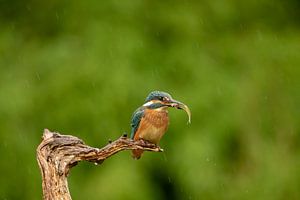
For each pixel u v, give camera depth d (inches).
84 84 544.1
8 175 552.4
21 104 550.3
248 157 560.1
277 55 593.3
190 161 538.0
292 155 568.1
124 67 546.0
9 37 594.2
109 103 537.0
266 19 626.8
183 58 564.1
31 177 551.8
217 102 556.4
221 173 548.1
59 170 292.4
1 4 618.5
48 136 296.0
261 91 574.2
